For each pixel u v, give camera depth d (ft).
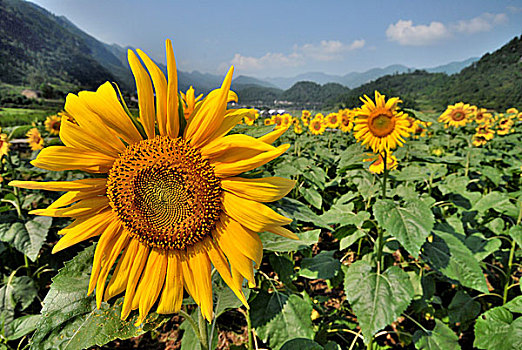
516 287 14.06
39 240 12.48
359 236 11.62
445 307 14.46
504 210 13.16
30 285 12.57
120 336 4.50
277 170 13.50
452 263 10.44
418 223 8.57
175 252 4.40
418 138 33.30
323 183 18.84
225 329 13.35
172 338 12.95
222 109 4.10
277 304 9.62
